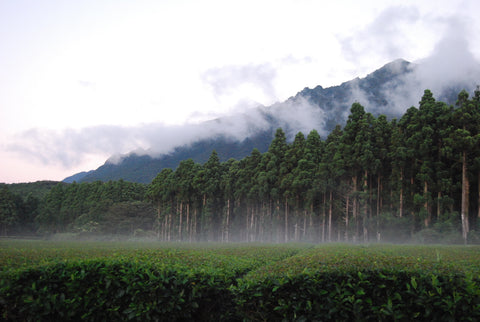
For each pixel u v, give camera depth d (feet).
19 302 20.95
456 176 126.52
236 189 219.41
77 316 22.30
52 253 42.09
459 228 111.55
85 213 305.73
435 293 17.06
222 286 23.15
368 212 149.18
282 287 19.34
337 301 18.35
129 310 20.83
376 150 147.33
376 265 19.16
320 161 176.45
